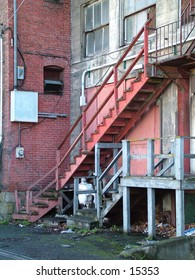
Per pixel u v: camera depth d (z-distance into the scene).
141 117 13.07
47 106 15.55
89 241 10.44
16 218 14.27
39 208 13.78
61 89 15.95
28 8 15.30
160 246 7.98
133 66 12.14
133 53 13.34
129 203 11.18
